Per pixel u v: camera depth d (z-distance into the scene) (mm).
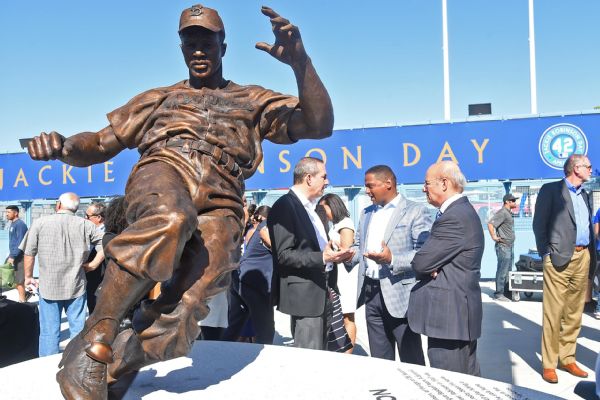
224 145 2371
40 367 2719
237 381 2434
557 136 11539
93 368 1947
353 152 12258
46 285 5535
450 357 3215
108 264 1988
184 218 1904
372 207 4332
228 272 2197
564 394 4656
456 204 3291
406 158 12062
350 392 2279
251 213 6480
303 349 2969
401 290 3750
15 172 13734
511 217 9828
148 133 2436
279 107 2574
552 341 5059
